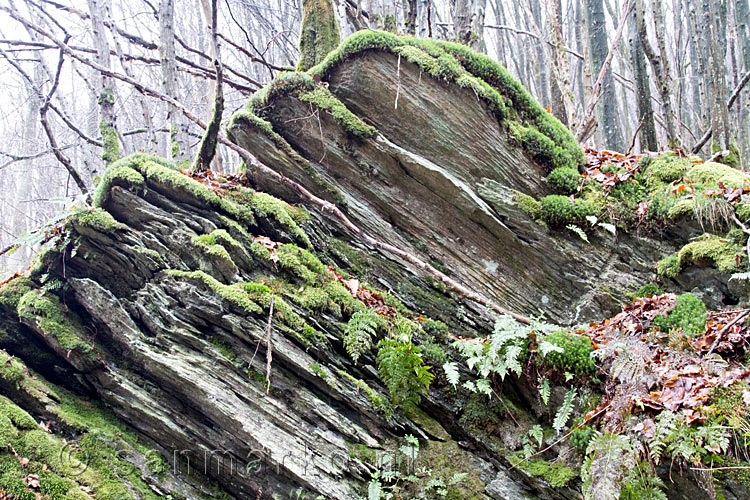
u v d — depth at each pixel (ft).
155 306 16.92
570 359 15.74
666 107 29.32
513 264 20.88
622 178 21.47
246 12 50.90
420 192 21.26
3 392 15.40
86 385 16.58
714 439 12.47
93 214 17.44
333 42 25.66
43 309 16.60
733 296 17.85
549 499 14.61
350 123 21.34
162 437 15.93
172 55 26.03
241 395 15.71
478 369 17.19
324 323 17.15
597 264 20.45
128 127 53.16
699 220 19.13
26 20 21.08
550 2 31.83
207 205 18.70
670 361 14.89
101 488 14.17
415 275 20.47
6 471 13.46
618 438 13.07
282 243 19.56
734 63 32.12
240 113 21.71
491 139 21.67
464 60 22.44
